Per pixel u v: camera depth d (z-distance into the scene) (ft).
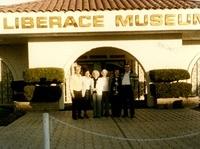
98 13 63.72
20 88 70.59
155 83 64.49
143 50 67.67
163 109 63.62
